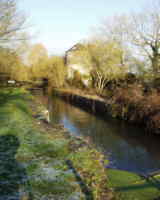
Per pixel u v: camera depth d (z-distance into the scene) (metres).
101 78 28.41
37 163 5.77
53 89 40.16
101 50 25.80
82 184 4.86
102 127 13.38
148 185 5.55
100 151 8.99
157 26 19.17
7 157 6.00
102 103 18.25
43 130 9.30
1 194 4.16
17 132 8.60
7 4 12.34
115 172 6.44
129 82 23.02
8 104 16.52
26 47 16.89
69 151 6.94
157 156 8.47
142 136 11.26
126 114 14.73
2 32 12.20
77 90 30.56
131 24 21.73
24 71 32.34
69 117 16.91
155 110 11.74
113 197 4.64
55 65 39.16
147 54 19.89
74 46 38.56
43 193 4.32
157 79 17.77
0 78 28.64
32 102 20.06
